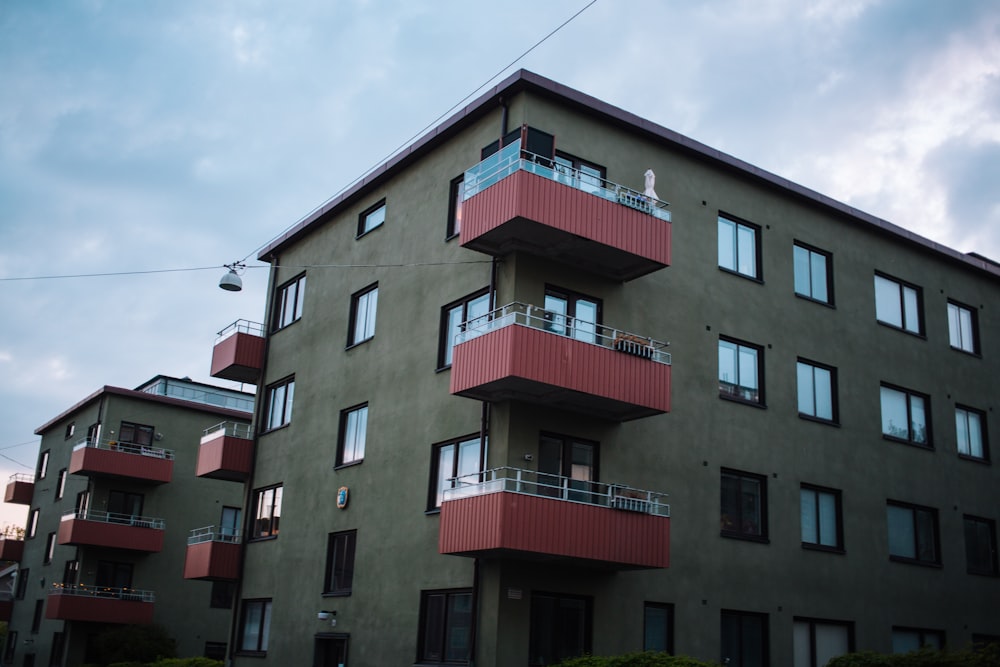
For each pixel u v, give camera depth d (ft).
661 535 64.85
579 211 64.69
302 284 98.22
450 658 65.05
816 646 76.18
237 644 91.30
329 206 93.66
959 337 97.60
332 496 82.38
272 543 90.02
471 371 63.41
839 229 88.84
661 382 66.85
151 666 96.58
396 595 71.31
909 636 82.99
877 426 86.12
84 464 130.52
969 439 94.53
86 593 128.77
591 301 70.23
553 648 63.41
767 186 83.76
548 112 70.85
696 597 69.92
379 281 83.82
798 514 77.82
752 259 81.71
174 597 136.98
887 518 84.33
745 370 78.28
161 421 143.84
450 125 76.64
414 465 73.05
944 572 87.04
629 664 51.85
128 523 136.98
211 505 144.77
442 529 63.21
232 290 83.97
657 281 73.97
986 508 93.04
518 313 61.77
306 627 81.05
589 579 65.57
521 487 63.36
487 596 62.23
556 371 61.57
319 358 90.22
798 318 82.74
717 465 73.77
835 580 78.48
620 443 69.10
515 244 66.39
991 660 46.85
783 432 78.74
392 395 77.87
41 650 140.97
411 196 81.92
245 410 167.12
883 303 90.99
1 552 164.25
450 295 73.61
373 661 71.92
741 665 71.72
